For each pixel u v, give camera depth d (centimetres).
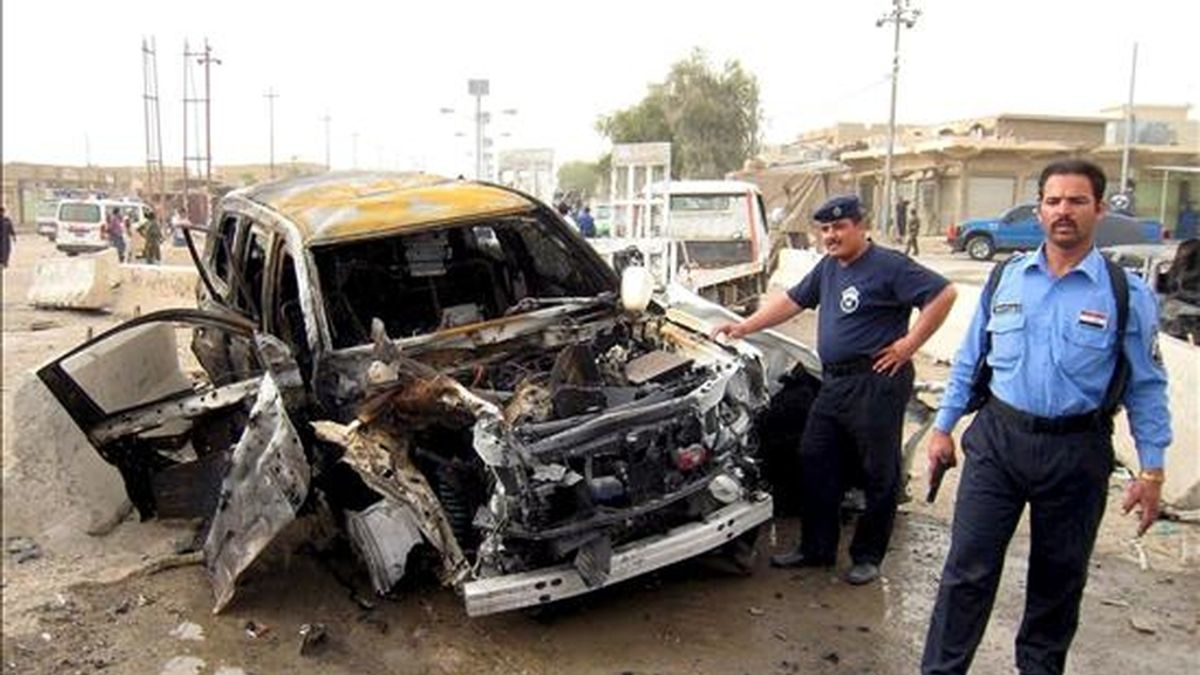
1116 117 4250
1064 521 321
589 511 391
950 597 335
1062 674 347
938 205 3847
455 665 397
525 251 588
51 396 519
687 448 418
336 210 525
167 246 2445
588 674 387
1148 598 446
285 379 448
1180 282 980
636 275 523
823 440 463
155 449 532
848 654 400
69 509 515
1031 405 315
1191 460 540
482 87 2427
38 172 5975
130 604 448
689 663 394
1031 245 2789
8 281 1936
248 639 419
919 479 613
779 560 484
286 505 414
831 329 449
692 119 4894
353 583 468
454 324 544
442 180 611
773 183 2138
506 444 384
